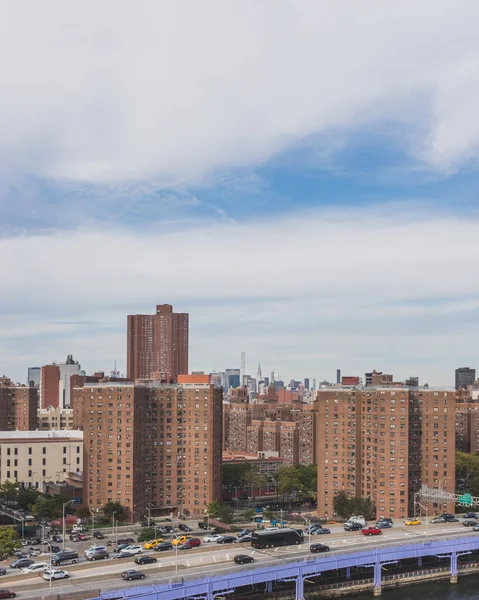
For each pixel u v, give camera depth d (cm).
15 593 15625
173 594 16500
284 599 19550
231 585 17425
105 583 16525
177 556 19012
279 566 18275
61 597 15475
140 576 16900
